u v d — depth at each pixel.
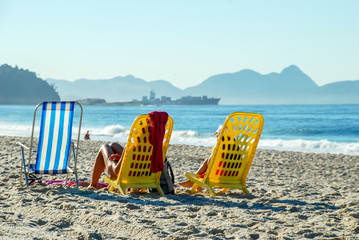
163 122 11.09
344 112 170.38
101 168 12.59
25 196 10.53
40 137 11.36
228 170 11.89
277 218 9.23
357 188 15.43
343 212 10.05
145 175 11.64
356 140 59.78
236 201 11.03
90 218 8.45
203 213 9.41
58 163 11.79
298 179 18.09
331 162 27.39
